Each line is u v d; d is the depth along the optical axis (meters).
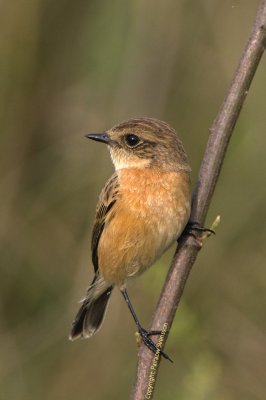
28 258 13.90
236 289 13.20
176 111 13.88
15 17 13.84
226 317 12.91
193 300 13.19
